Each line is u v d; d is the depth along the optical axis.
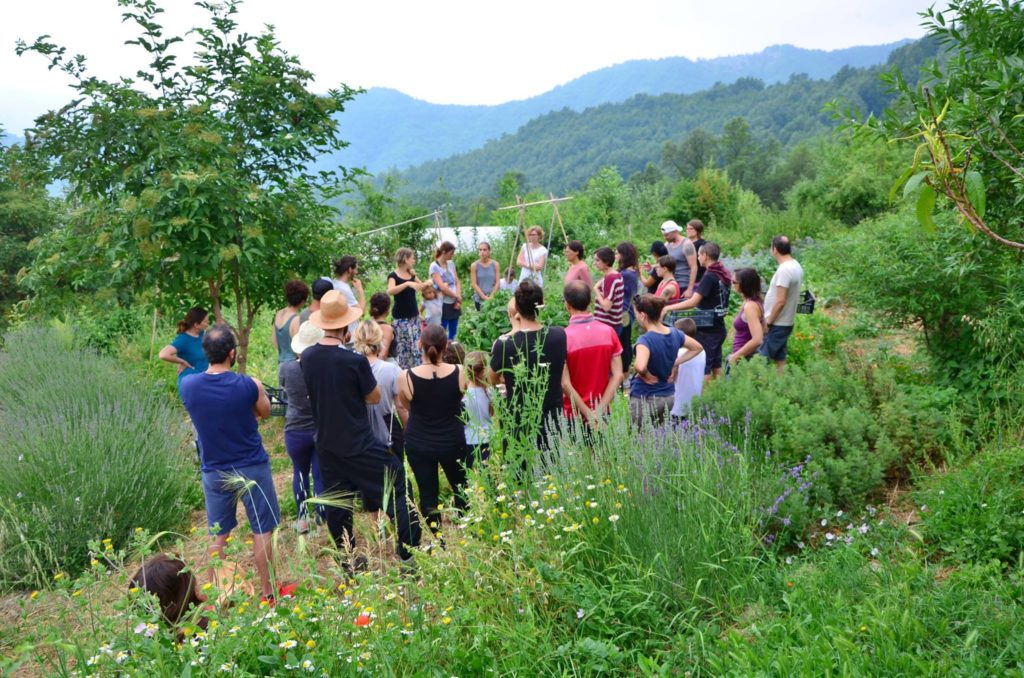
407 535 4.61
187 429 7.90
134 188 7.57
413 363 9.63
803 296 7.66
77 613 3.28
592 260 18.34
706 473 4.38
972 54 4.31
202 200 7.06
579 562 3.82
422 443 4.71
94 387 8.55
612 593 3.62
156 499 6.03
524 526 4.04
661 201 34.34
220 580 3.46
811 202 27.20
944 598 3.38
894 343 8.45
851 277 6.77
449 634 3.35
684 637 3.45
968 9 4.34
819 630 3.27
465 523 4.04
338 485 4.68
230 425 4.57
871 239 6.71
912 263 6.08
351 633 3.17
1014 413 5.28
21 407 7.94
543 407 4.98
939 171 2.22
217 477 4.61
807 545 4.43
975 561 3.84
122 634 2.90
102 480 5.73
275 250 8.29
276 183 8.41
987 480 4.26
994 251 5.47
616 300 7.95
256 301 8.93
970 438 5.17
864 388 5.54
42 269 7.65
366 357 4.90
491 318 10.25
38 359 9.97
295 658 2.86
